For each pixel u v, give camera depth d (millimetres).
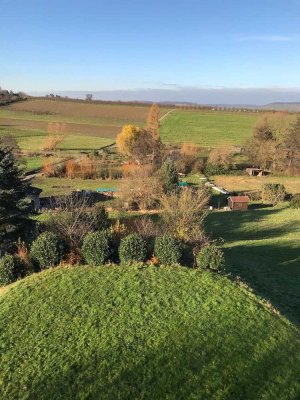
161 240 19656
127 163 76062
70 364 12539
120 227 23891
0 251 24875
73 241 20609
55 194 57344
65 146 97875
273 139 81312
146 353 12969
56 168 72125
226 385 11648
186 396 11227
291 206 50219
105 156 84812
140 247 19469
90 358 12789
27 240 26922
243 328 14406
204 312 15305
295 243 31859
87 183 66188
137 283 17312
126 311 15305
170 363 12516
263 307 16078
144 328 14266
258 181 71125
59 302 16031
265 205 52250
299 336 14375
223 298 16328
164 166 51094
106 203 49344
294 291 21000
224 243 33375
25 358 12930
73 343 13539
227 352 13086
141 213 44594
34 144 99000
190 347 13281
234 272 22781
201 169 76125
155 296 16344
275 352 13227
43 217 38000
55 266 19484
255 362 12688
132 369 12281
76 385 11719
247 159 85625
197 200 32500
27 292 16938
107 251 19422
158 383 11703
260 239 35188
